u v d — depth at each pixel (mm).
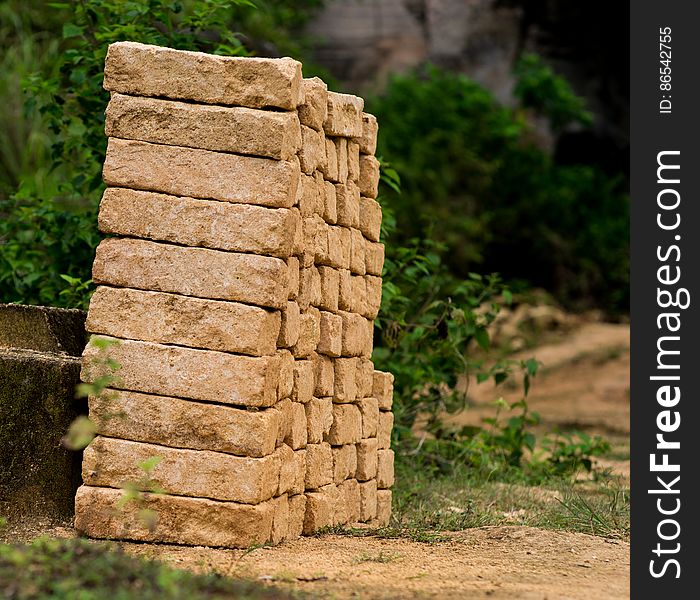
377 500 10766
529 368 14367
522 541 9445
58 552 7195
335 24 35031
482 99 31250
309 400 9359
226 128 8422
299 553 8391
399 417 13867
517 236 30766
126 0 12125
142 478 8430
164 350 8430
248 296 8367
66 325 10008
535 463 14422
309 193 9109
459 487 12883
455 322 13836
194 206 8438
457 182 30062
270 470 8500
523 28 33562
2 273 12617
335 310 9797
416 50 34812
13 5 22641
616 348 26516
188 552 8227
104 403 8500
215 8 12156
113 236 8633
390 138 30047
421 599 7051
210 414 8375
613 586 7828
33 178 18750
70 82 13312
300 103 8719
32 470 8805
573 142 33406
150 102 8516
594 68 33875
